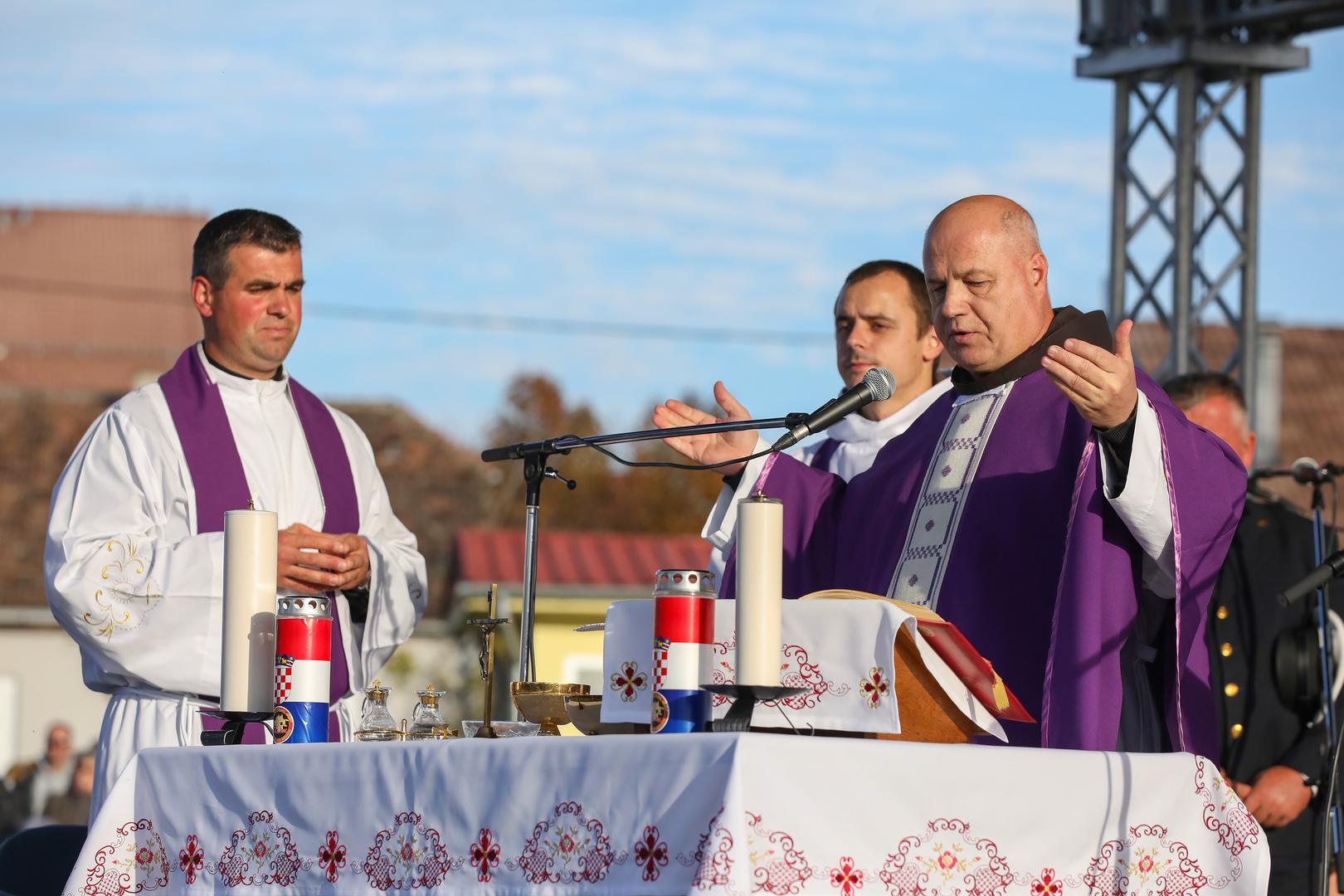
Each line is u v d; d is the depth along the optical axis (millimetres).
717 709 4809
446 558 37781
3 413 38750
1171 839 4723
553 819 4227
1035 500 6027
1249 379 13969
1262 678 7613
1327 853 5922
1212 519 5504
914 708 4703
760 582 4473
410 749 4527
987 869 4352
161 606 6895
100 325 44812
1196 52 13641
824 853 4086
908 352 8594
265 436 7641
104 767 6984
